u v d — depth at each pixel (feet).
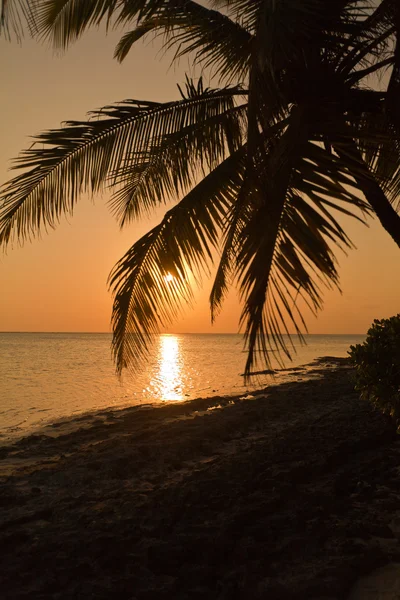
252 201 16.12
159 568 12.16
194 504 16.14
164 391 66.59
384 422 27.91
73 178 20.75
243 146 19.88
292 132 16.33
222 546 12.98
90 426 37.47
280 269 14.32
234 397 51.21
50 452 28.27
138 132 20.85
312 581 11.19
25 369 105.70
